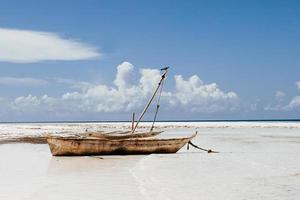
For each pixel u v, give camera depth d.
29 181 14.34
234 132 58.34
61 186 13.11
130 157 22.98
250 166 17.12
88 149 23.67
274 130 66.00
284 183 12.92
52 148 23.44
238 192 11.52
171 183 13.06
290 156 21.38
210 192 11.54
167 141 24.11
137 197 11.03
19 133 56.56
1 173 16.64
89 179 14.58
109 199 10.84
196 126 89.25
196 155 22.28
